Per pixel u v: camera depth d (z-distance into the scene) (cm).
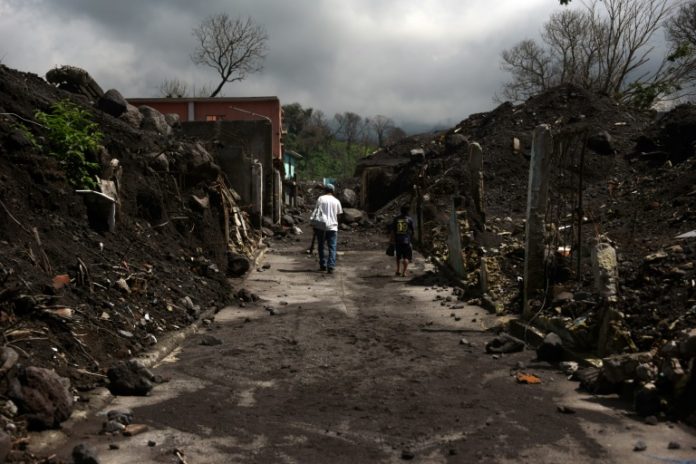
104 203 816
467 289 979
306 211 3253
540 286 752
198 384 511
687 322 547
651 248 846
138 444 376
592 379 500
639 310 613
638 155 1972
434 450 373
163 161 1131
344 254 1553
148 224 977
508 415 437
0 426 350
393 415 438
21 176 700
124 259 783
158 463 349
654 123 2064
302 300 965
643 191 1442
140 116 1326
